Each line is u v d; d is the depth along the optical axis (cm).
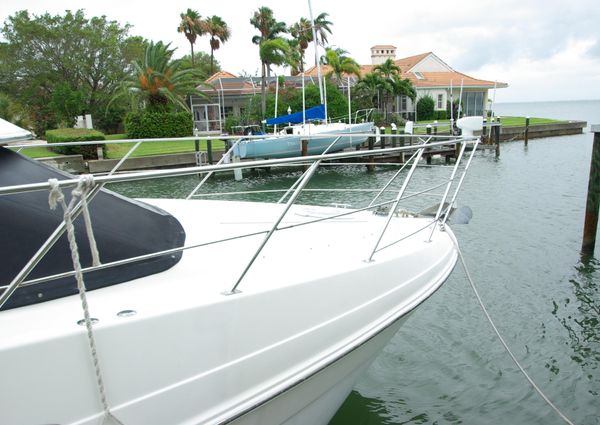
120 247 212
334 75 3306
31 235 193
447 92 3966
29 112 3141
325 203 1101
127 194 1281
